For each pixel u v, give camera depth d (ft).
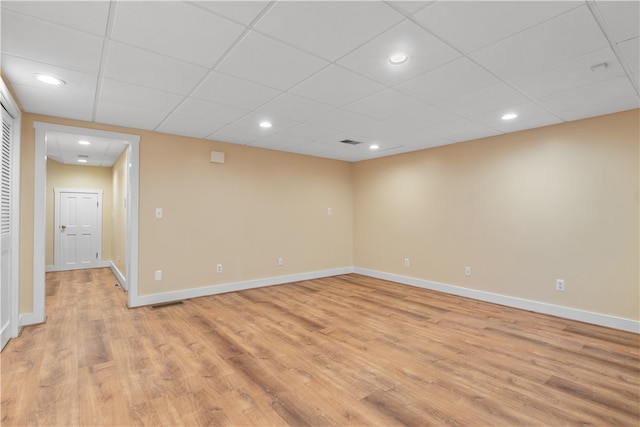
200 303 13.67
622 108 10.31
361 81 8.39
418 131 13.23
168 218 13.94
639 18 5.67
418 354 8.80
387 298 14.60
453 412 6.24
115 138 12.64
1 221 8.75
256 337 9.96
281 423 5.92
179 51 6.91
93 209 22.95
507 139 13.44
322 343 9.53
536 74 7.95
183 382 7.29
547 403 6.53
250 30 6.15
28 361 8.25
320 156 19.04
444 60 7.28
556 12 5.55
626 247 10.47
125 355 8.64
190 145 14.53
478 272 14.39
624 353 8.80
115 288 16.46
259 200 16.76
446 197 15.70
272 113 11.01
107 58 7.20
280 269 17.57
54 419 5.96
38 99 9.63
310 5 5.39
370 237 19.74
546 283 12.26
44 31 6.12
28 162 10.87
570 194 11.66
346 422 5.95
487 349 9.11
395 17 5.73
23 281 10.81
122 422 5.91
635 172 10.30
